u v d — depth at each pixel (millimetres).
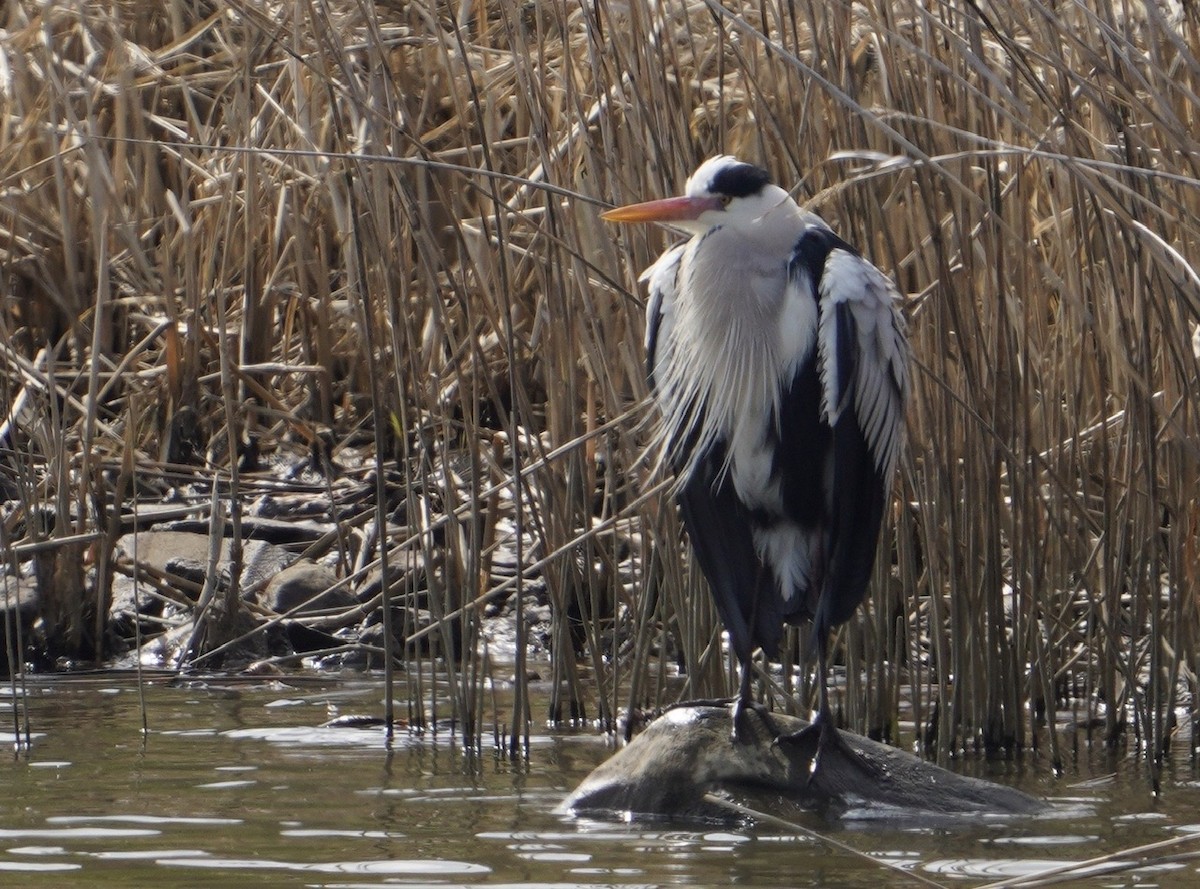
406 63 14688
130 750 10211
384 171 10539
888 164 7766
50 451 14148
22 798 8852
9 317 15500
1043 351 10703
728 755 8961
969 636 10664
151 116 16078
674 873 7469
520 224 14164
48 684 12539
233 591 13508
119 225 15492
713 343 9570
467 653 10562
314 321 17016
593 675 12922
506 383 15383
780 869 7578
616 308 10992
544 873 7418
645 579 10898
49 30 14484
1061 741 11047
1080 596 12133
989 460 10336
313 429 16266
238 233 17156
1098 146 9820
